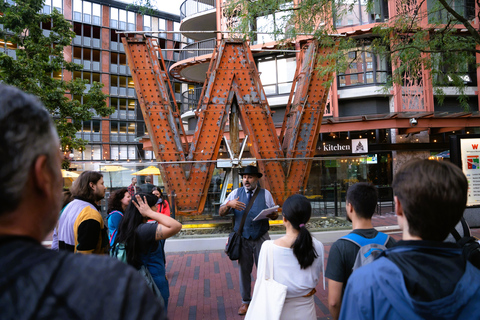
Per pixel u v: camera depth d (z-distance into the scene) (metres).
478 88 16.12
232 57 8.35
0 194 0.61
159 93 8.19
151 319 0.61
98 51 38.03
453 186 1.07
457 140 9.06
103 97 16.64
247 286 4.35
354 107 16.50
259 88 8.38
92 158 36.97
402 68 7.63
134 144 39.25
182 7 21.23
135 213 2.75
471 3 14.03
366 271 1.09
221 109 8.23
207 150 8.19
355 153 16.12
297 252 2.33
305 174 8.25
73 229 3.05
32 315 0.55
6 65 13.20
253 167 4.60
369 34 15.30
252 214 4.36
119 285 0.61
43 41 14.62
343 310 1.13
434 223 1.07
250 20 7.29
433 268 1.00
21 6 14.23
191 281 5.75
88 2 37.44
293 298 2.38
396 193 1.20
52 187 0.70
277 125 15.98
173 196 7.98
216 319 4.26
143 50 8.18
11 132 0.61
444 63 7.60
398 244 1.12
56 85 15.39
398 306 0.97
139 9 8.11
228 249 4.34
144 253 2.67
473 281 0.98
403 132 15.30
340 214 8.53
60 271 0.60
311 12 7.28
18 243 0.62
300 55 8.95
